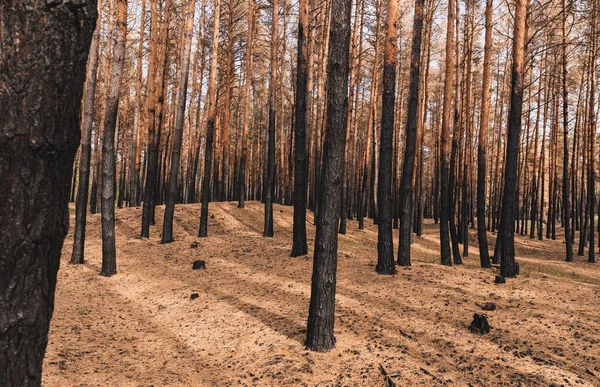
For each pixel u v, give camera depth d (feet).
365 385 15.67
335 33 18.60
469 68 61.72
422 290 27.22
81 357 17.98
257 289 29.19
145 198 50.96
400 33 79.10
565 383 14.89
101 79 75.10
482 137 40.63
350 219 93.35
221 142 93.56
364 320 22.18
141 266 37.32
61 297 27.58
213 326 22.93
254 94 115.65
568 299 24.99
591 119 58.95
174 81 85.25
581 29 64.90
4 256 5.32
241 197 72.69
